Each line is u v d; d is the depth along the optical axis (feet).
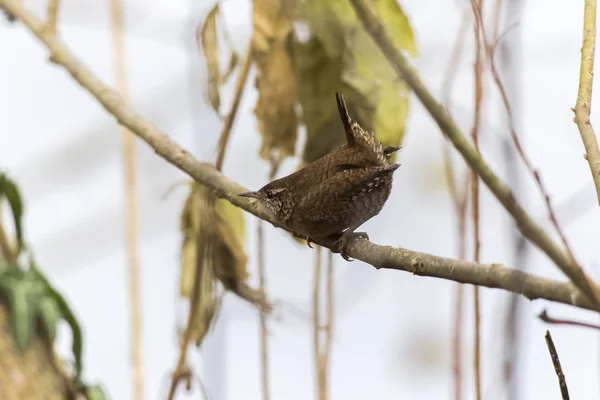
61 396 20.52
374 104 20.29
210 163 20.10
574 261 18.92
